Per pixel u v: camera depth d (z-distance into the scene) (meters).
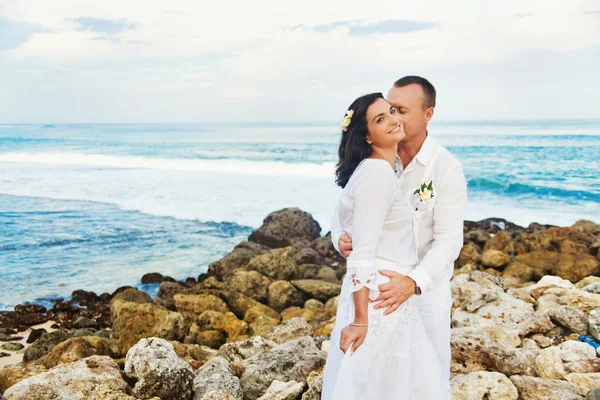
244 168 26.64
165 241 14.19
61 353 5.97
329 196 19.53
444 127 37.00
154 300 9.38
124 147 39.34
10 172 27.27
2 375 5.20
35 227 15.62
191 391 4.62
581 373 4.83
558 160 24.61
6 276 11.34
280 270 10.44
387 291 3.02
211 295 8.84
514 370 4.82
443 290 3.49
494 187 20.83
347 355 3.01
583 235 10.61
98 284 10.88
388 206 3.02
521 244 10.88
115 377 4.54
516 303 6.11
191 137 44.34
